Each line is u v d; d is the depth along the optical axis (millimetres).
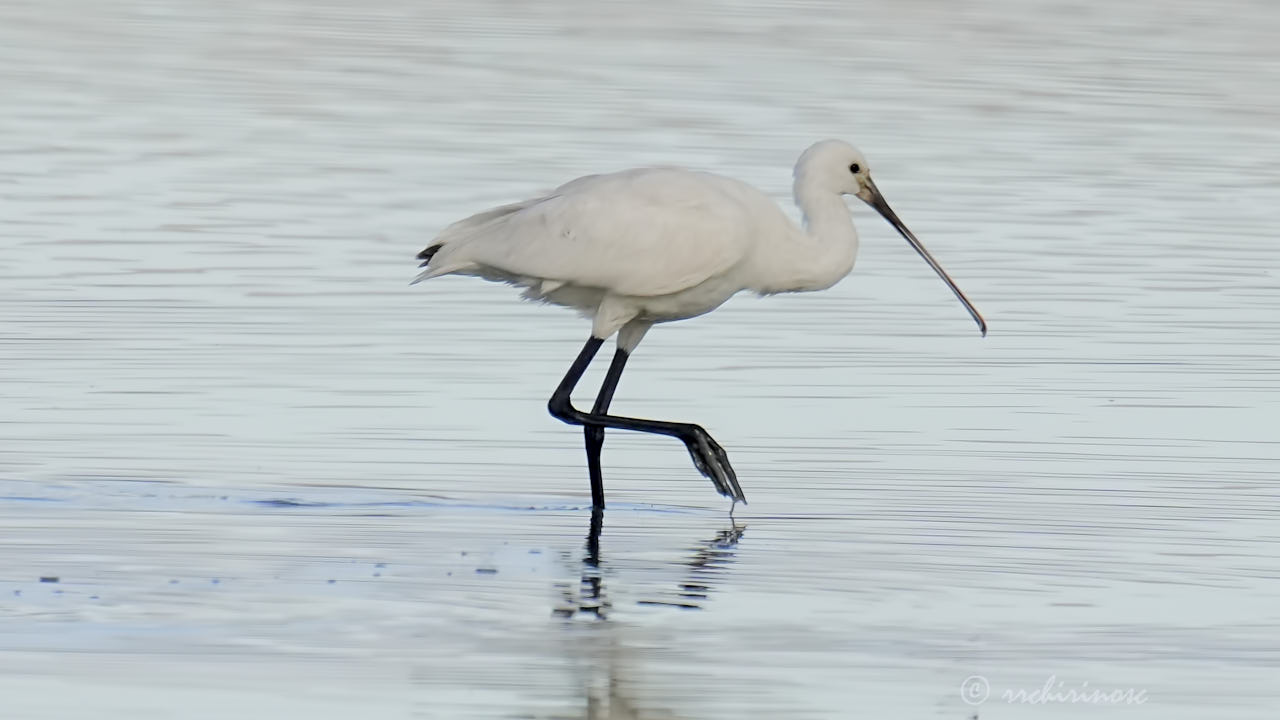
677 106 31234
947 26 40406
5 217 23328
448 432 16078
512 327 19453
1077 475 15086
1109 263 22344
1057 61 36625
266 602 11891
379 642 11258
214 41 37438
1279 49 38500
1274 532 13734
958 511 14172
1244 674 10984
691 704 10461
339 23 39812
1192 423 16547
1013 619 11891
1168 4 43750
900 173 26938
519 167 26594
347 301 20156
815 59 36188
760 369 18141
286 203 24562
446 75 34000
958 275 21766
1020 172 27266
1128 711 10469
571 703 10430
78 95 31750
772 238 15203
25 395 16656
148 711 10156
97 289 20266
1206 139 30000
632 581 12539
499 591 12273
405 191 25281
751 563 13000
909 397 17266
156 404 16500
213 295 20203
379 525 13656
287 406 16594
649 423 14562
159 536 13180
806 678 10852
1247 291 21234
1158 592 12438
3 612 11523
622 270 14766
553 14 41250
